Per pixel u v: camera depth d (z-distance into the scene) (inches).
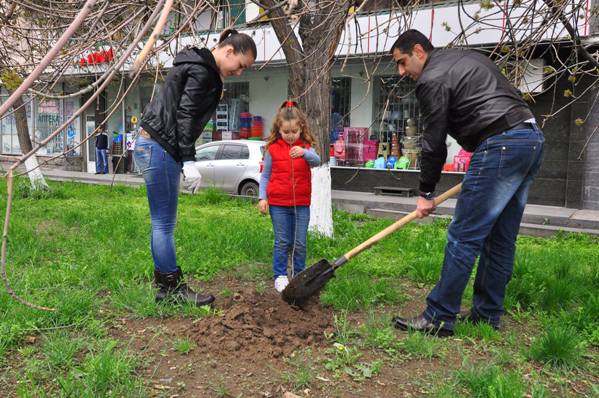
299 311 162.4
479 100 139.3
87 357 132.0
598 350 145.0
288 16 160.1
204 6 124.0
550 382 127.1
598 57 217.0
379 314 170.4
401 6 208.5
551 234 372.8
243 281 211.2
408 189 533.6
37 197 467.2
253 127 656.4
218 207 442.6
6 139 869.2
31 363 129.0
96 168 764.6
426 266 219.0
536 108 474.9
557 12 183.2
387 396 119.4
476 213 143.5
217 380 124.9
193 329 148.8
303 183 188.2
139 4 149.3
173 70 155.3
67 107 791.7
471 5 434.3
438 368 132.6
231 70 156.8
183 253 240.5
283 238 191.6
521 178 141.8
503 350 142.9
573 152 462.9
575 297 185.2
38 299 166.6
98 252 240.7
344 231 328.2
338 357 135.3
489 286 156.3
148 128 156.2
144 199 476.4
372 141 576.4
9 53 205.2
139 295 174.2
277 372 128.9
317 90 289.3
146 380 123.9
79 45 138.8
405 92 558.3
